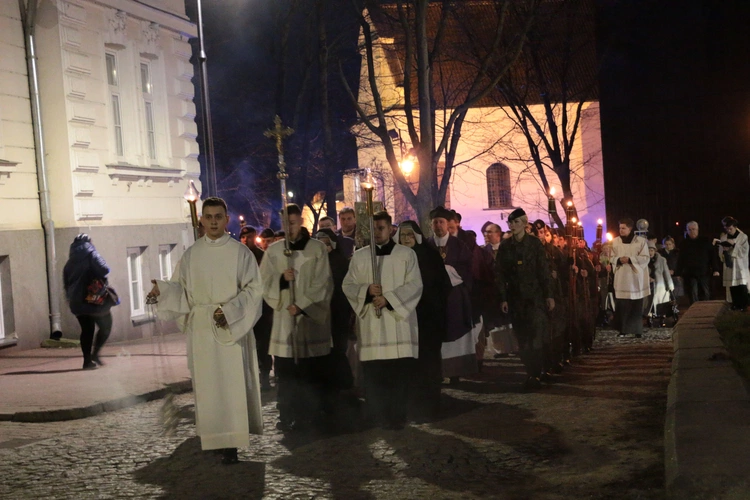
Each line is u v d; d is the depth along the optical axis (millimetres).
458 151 39969
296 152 25578
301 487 6359
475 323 11141
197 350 7094
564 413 8680
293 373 8383
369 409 8914
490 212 40281
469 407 9297
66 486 6637
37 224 16625
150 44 19719
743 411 6152
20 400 10289
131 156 18859
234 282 7152
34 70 16516
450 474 6555
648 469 6293
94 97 17609
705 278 18984
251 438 8086
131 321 18250
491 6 28266
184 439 8195
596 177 40469
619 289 16766
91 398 10227
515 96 27250
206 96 20875
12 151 16156
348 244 11320
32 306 16281
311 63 24859
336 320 9234
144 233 18922
